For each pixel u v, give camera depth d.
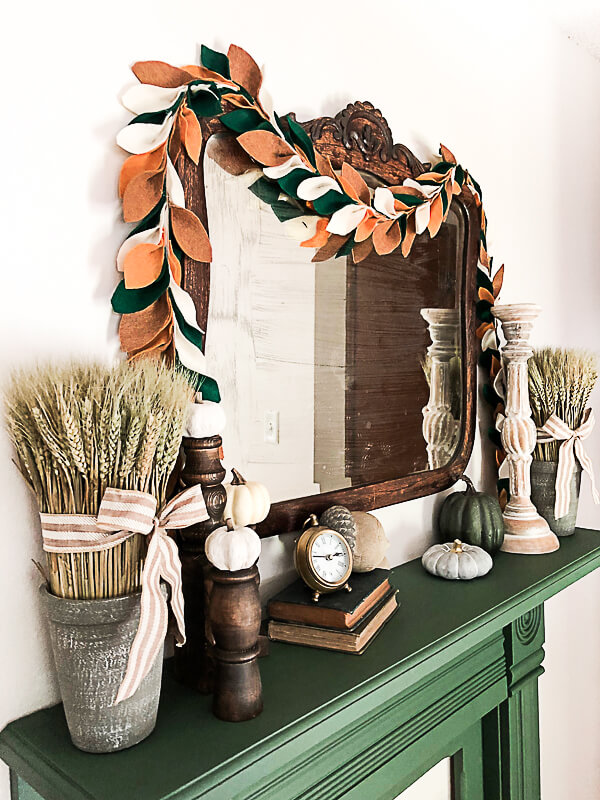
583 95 1.88
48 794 0.65
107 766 0.66
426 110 1.32
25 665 0.77
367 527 1.05
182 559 0.83
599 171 1.97
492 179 1.52
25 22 0.74
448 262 1.35
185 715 0.76
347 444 1.12
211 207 0.91
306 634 0.93
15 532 0.76
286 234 1.02
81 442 0.65
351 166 1.11
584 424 1.40
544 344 1.72
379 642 0.94
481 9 1.48
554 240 1.76
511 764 1.37
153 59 0.86
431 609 1.06
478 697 1.28
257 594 0.75
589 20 1.72
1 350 0.73
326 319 1.08
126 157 0.84
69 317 0.79
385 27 1.22
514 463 1.37
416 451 1.27
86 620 0.66
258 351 0.98
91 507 0.68
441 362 1.33
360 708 0.81
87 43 0.80
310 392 1.06
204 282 0.90
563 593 1.83
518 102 1.61
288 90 1.04
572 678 1.88
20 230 0.75
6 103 0.73
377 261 1.18
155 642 0.68
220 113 0.91
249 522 0.88
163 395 0.70
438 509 1.38
